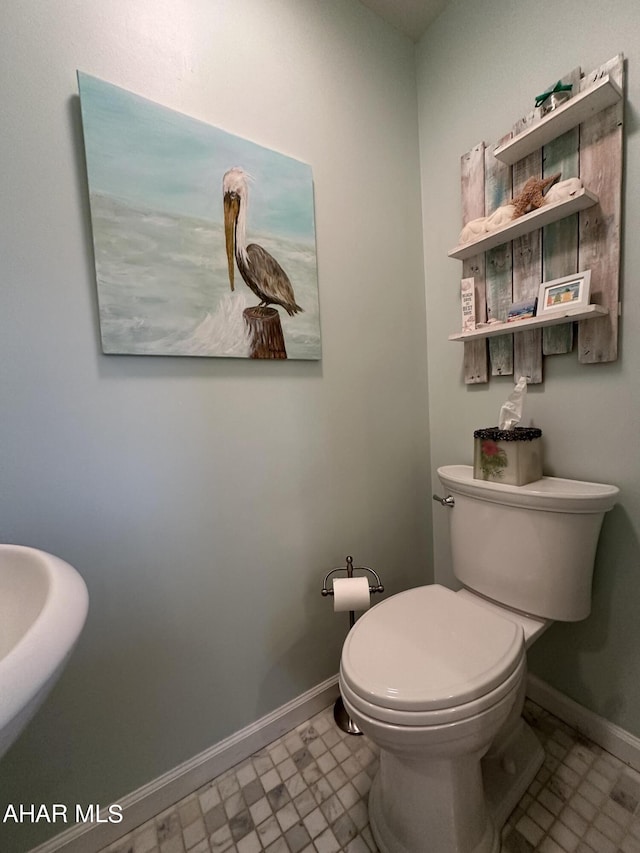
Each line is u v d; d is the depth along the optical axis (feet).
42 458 2.63
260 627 3.68
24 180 2.48
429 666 2.49
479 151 3.92
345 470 4.23
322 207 3.87
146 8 2.82
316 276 3.78
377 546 4.57
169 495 3.13
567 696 3.74
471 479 3.69
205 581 3.34
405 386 4.73
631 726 3.30
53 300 2.61
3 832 2.59
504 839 2.82
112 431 2.86
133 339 2.85
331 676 4.21
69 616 1.41
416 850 2.60
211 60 3.13
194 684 3.32
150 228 2.87
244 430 3.50
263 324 3.46
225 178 3.18
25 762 2.65
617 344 3.10
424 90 4.57
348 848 2.83
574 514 3.05
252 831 2.97
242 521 3.52
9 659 1.12
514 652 2.60
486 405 4.27
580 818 2.92
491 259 3.95
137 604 3.03
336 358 4.08
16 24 2.40
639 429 3.06
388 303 4.50
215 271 3.18
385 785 2.82
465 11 3.99
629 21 2.82
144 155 2.82
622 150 2.93
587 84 3.04
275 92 3.49
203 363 3.24
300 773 3.43
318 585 4.07
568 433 3.52
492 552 3.55
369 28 4.17
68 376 2.68
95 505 2.83
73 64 2.57
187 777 3.27
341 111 3.97
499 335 3.98
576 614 3.19
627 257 3.00
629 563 3.21
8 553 1.96
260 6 3.37
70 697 2.79
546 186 3.25
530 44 3.46
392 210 4.47
